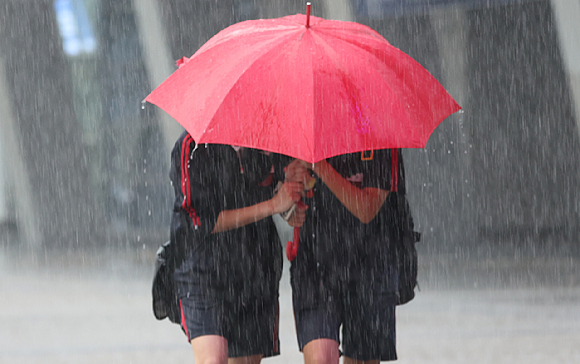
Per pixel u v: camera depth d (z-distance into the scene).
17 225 57.25
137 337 24.42
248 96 10.34
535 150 46.28
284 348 22.69
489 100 46.84
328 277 12.85
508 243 45.34
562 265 38.69
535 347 21.94
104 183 57.44
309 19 11.22
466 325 25.72
